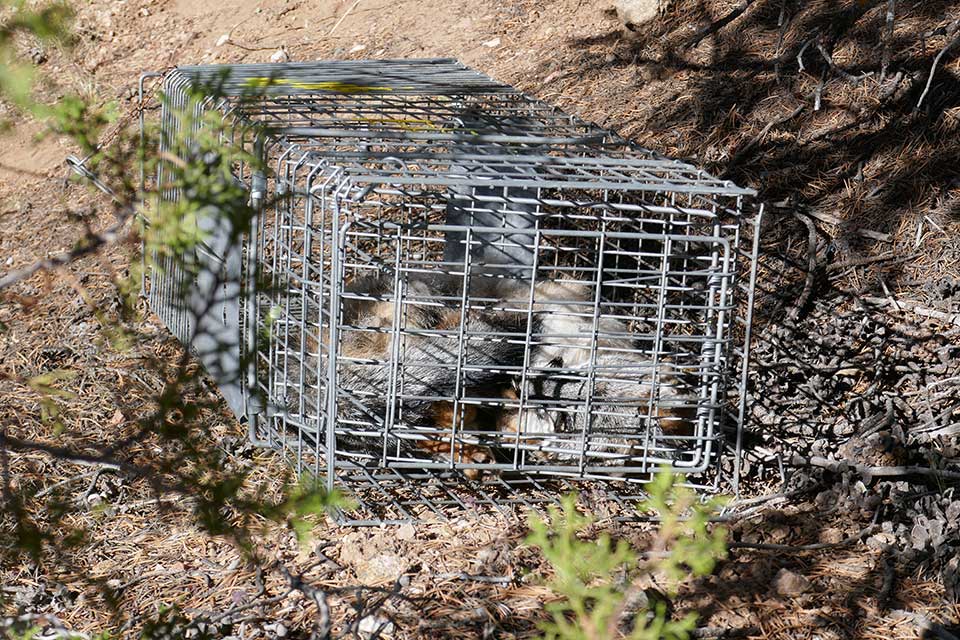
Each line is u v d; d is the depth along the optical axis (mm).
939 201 5930
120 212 2168
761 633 3436
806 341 5305
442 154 4406
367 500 4324
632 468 4285
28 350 5781
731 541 3980
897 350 5102
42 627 3492
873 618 3504
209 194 2115
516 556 3885
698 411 4391
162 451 4672
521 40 8633
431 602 3617
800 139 6586
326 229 4922
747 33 7656
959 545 3791
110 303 6262
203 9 10133
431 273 4562
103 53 9555
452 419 4543
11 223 7539
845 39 7219
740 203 4180
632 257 5441
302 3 9930
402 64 6457
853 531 3996
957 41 6715
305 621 3539
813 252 5754
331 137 4695
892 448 4316
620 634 3326
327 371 4387
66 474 4504
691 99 7203
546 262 5387
